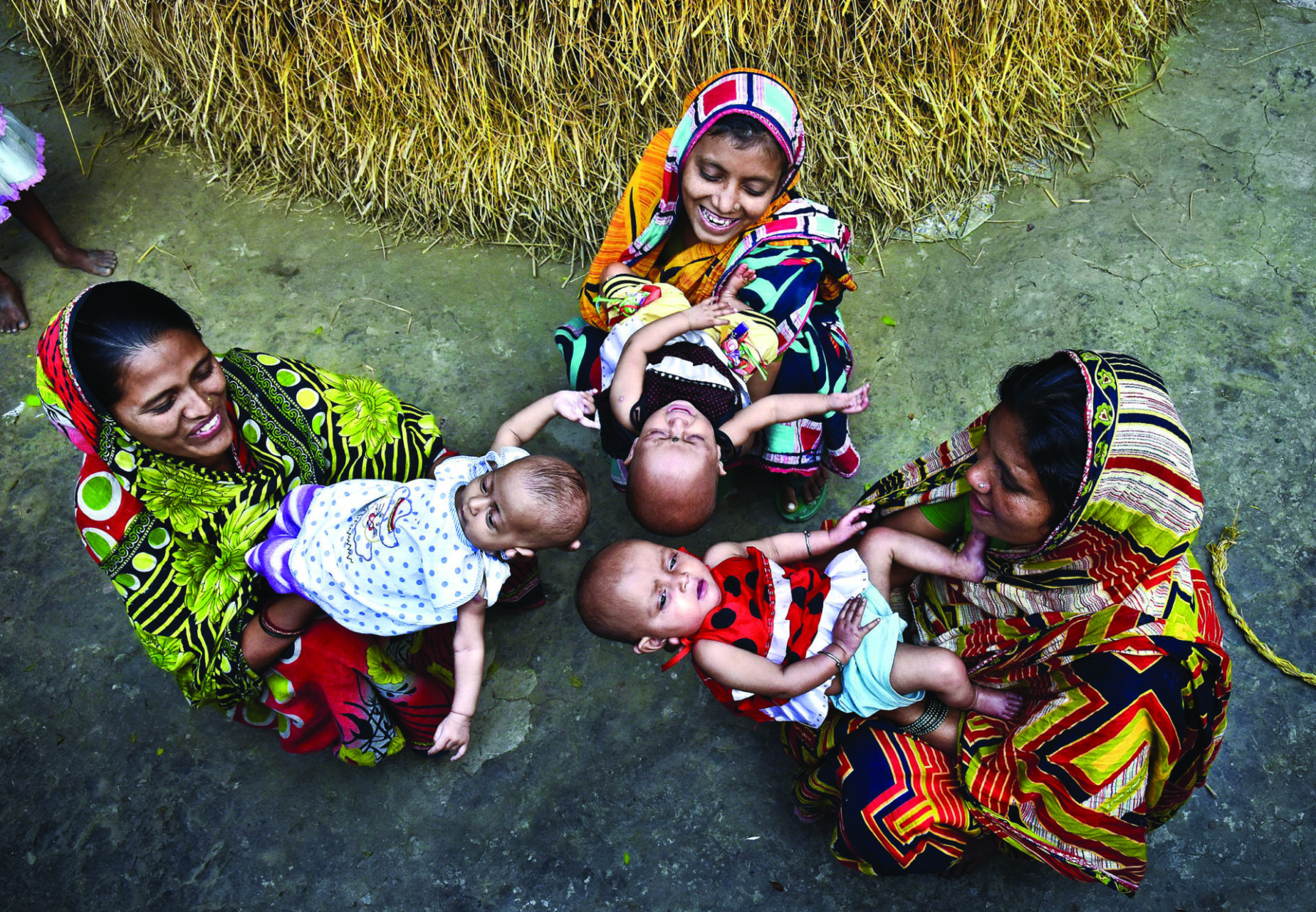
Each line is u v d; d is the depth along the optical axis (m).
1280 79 3.74
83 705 2.65
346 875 2.41
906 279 3.41
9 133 3.12
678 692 2.66
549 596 2.84
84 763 2.57
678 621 2.10
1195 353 3.13
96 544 2.06
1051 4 3.33
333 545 2.08
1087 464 1.60
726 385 2.39
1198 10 4.00
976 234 3.50
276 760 2.57
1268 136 3.59
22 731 2.61
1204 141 3.62
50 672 2.70
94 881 2.41
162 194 3.73
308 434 2.25
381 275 3.53
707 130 2.31
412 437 2.40
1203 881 2.31
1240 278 3.27
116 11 3.44
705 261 2.61
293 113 3.53
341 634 2.20
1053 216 3.50
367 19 3.16
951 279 3.39
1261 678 2.57
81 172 3.78
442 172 3.48
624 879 2.39
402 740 2.44
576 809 2.49
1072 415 1.60
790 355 2.60
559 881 2.39
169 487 2.06
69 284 3.48
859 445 3.06
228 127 3.62
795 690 2.02
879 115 3.36
